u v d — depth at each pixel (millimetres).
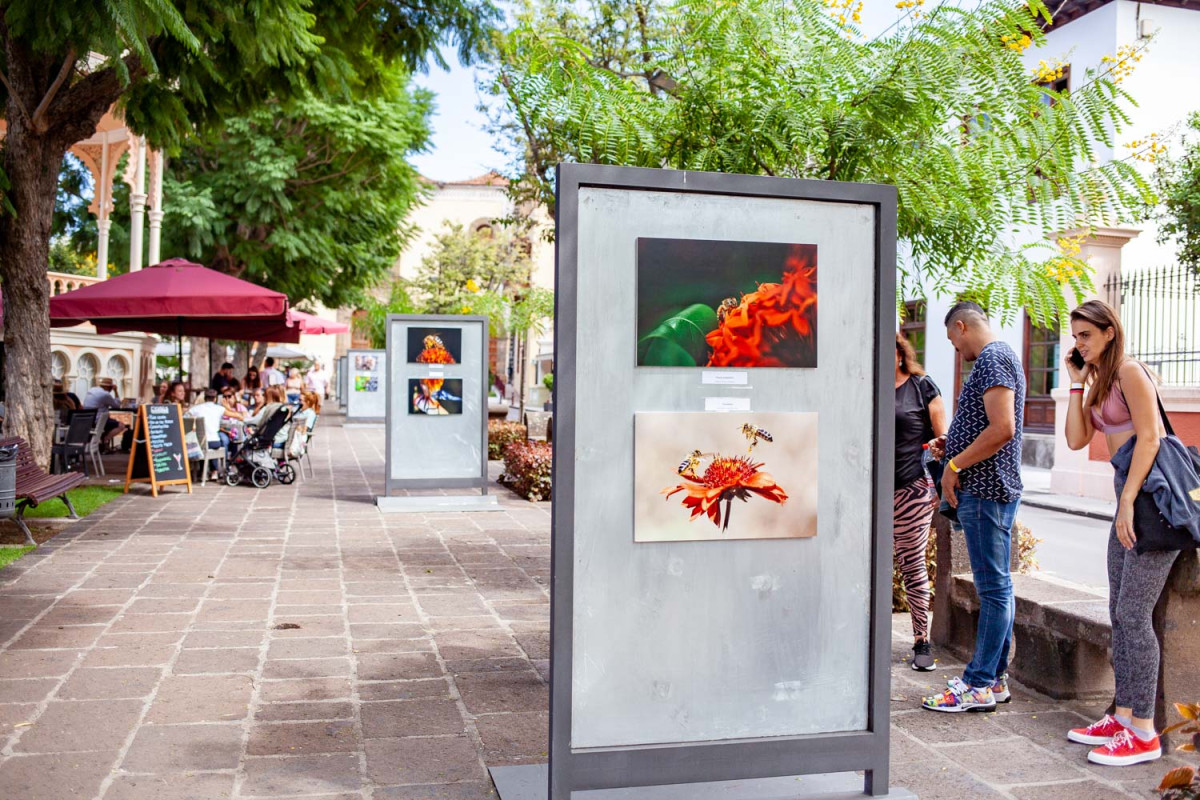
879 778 3482
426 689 4723
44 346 10398
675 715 3322
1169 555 3873
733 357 3359
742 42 5367
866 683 3510
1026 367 18906
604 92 5684
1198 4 16562
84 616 5934
